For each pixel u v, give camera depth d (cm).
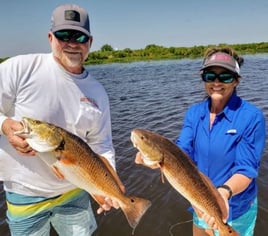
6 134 88
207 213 89
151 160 82
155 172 227
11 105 100
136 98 550
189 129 110
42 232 110
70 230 114
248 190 105
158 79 827
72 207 112
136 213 94
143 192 203
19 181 102
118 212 179
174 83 722
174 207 184
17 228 107
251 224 111
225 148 101
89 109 105
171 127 349
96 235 163
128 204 95
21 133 84
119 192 96
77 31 95
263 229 159
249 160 99
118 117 409
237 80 102
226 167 103
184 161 86
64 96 100
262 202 180
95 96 107
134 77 932
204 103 109
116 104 503
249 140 99
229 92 101
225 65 97
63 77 100
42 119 98
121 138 313
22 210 104
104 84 782
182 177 86
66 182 106
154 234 163
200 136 106
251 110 100
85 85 104
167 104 479
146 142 82
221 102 102
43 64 99
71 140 88
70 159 88
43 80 98
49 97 98
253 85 610
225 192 94
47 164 91
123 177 223
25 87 97
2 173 103
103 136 113
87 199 116
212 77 100
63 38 95
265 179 204
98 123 109
